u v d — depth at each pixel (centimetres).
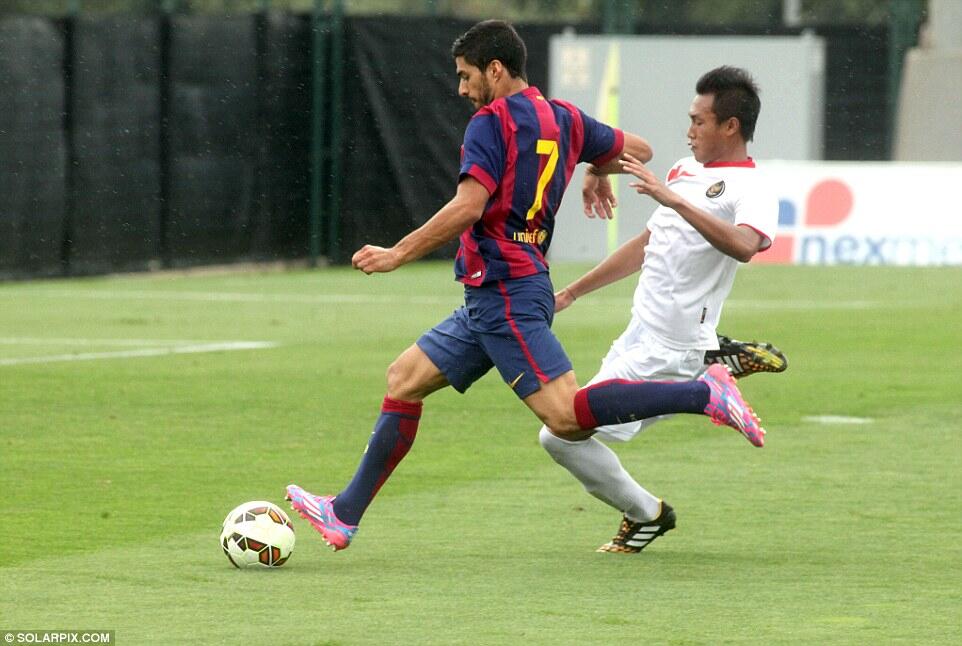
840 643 1647
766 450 3059
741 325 5447
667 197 2025
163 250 7644
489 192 1998
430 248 1984
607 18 8619
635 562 2097
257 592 1902
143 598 1864
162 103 7544
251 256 7981
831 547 2200
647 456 2994
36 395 3803
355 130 8200
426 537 2280
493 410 3588
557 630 1700
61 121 7169
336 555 2150
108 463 2920
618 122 8438
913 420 3434
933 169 7825
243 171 7894
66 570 2036
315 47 8106
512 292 2044
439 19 8219
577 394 2022
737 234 2064
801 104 8312
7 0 9819
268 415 3519
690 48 8344
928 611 1798
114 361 4491
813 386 3969
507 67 2059
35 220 7144
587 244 8475
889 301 6294
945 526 2355
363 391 3897
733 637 1670
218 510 2492
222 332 5322
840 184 7919
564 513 2467
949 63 8431
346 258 8275
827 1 11388
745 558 2131
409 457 2994
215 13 7750
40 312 5997
